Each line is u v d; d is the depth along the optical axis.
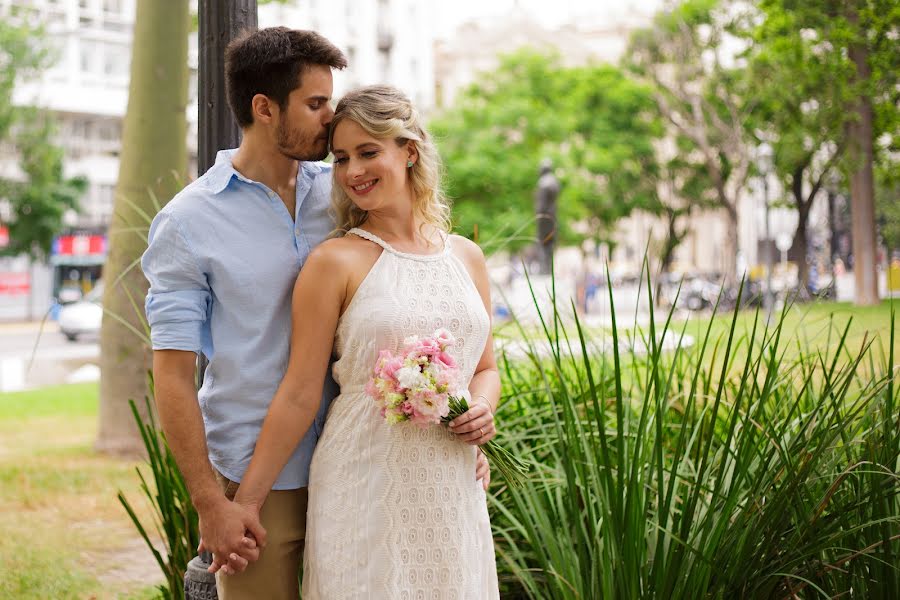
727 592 2.13
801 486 2.12
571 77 27.94
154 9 6.36
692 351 3.10
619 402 2.06
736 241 25.27
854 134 18.58
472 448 2.00
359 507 1.90
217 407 1.98
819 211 25.59
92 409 9.54
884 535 2.13
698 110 26.08
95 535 4.73
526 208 24.80
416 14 37.50
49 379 13.68
